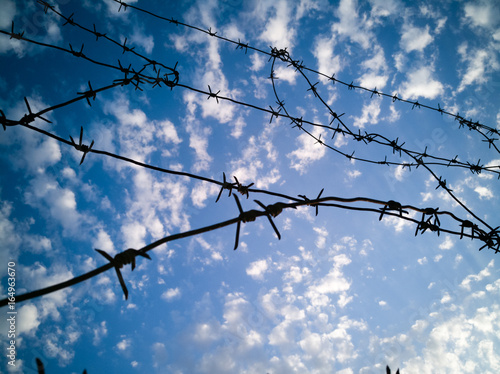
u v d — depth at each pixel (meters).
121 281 0.90
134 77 2.05
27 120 1.38
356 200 1.61
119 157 1.48
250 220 1.23
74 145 1.41
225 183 1.60
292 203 1.38
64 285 0.82
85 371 0.66
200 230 1.10
